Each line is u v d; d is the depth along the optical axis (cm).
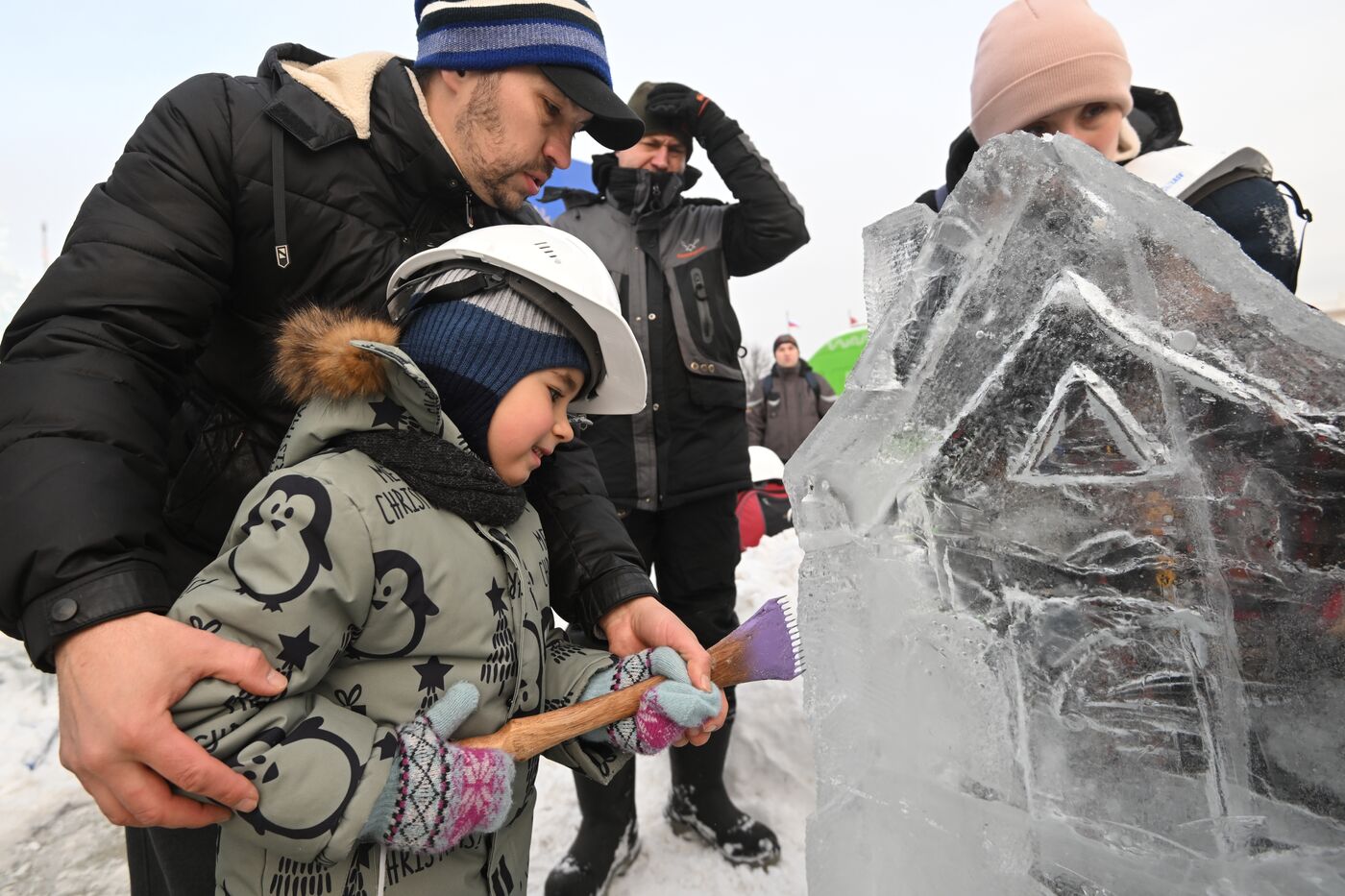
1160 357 57
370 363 82
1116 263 58
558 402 94
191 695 65
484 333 87
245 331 106
